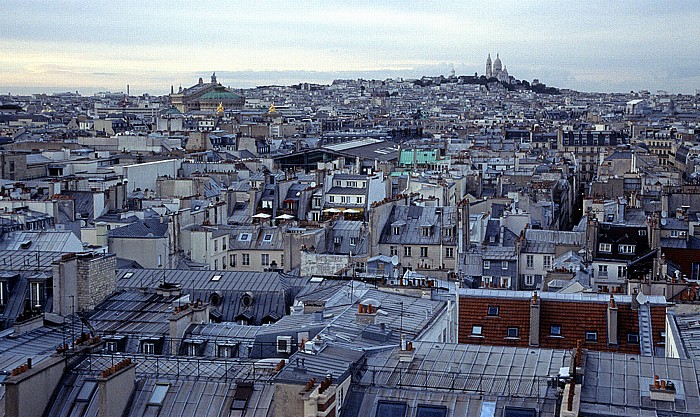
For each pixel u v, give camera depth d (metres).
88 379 146.25
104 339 181.00
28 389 139.50
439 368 148.12
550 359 151.38
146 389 146.00
